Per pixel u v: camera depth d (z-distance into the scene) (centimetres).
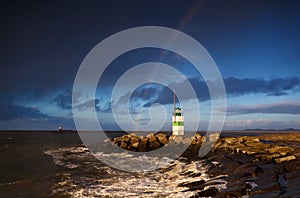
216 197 973
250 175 1227
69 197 1274
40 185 1549
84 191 1369
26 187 1506
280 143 2314
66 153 3309
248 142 2272
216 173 1437
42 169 2167
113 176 1775
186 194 1137
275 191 884
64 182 1611
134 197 1205
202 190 1105
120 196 1234
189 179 1472
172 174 1733
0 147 4319
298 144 2206
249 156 1725
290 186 902
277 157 1470
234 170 1377
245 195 929
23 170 2130
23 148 4122
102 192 1327
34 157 2962
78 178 1733
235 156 1809
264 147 1895
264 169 1249
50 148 4072
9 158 2891
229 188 1010
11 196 1330
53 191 1401
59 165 2355
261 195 867
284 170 1198
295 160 1333
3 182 1648
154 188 1366
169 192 1251
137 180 1612
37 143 5372
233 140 2541
